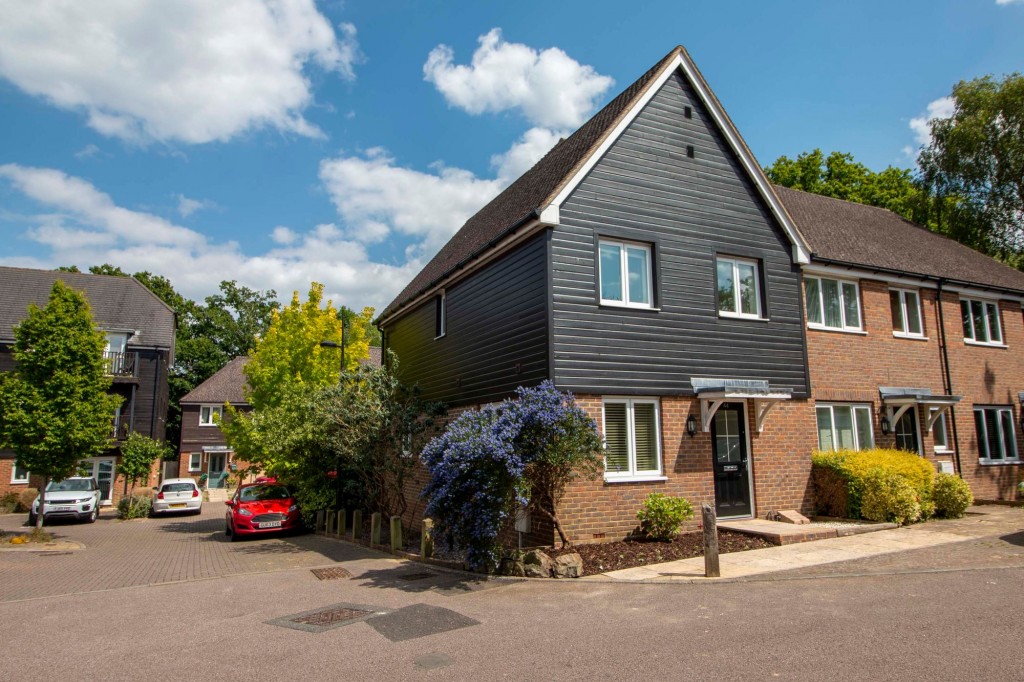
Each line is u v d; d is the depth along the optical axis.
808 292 14.91
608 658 5.60
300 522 18.22
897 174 32.06
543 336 11.25
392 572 10.45
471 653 5.92
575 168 11.75
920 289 16.94
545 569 9.07
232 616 7.86
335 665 5.76
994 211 25.97
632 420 11.73
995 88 25.55
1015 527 11.56
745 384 12.92
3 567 13.12
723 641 5.90
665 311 12.36
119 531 21.47
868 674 4.95
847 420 14.80
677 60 13.34
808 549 10.16
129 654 6.39
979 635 5.75
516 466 8.98
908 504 12.17
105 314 34.03
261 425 19.06
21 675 5.85
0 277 33.53
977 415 17.50
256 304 60.81
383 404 14.69
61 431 16.64
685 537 11.30
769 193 14.04
